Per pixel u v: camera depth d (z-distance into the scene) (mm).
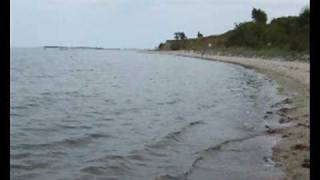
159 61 91062
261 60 68438
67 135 13422
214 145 11516
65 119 16984
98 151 11117
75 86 33906
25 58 101625
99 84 36281
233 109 19875
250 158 9758
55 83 36219
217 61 80312
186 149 11266
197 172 8711
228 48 99750
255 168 8828
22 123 15656
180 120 16750
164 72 53844
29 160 9969
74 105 21750
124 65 74000
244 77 43125
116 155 10594
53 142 12242
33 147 11453
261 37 90188
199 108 20703
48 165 9578
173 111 19688
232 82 37625
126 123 16062
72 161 9984
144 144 12000
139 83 37875
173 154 10703
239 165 9172
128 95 27531
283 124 14227
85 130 14422
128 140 12680
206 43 137875
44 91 29172
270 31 87062
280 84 30047
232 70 55062
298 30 75750
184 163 9727
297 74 36906
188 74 49812
